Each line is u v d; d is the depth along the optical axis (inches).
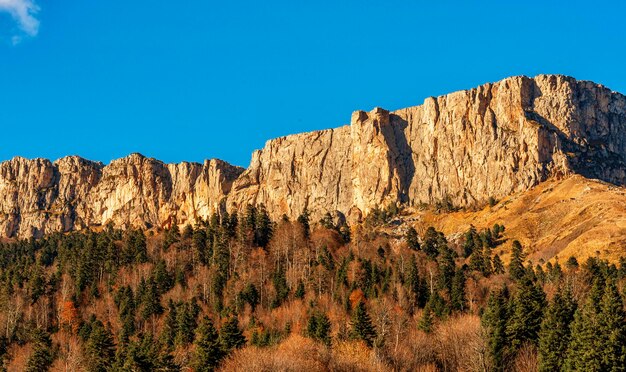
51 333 6934.1
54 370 5757.9
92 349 5398.6
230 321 5137.8
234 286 7249.0
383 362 4638.3
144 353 4795.8
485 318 4756.4
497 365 4483.3
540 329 4559.5
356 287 6948.8
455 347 4879.4
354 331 5083.7
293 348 4771.2
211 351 4763.8
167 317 6373.0
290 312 6476.4
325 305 6505.9
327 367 4552.2
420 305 6653.5
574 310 4441.4
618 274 6943.9
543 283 7145.7
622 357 3836.1
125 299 7249.0
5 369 6190.9
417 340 5049.2
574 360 3991.1
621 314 3956.7
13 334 6948.8
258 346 5157.5
